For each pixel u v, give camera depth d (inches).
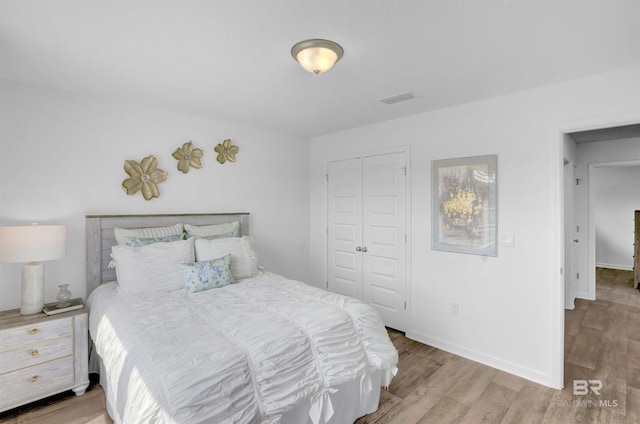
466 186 117.3
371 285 151.0
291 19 64.3
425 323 130.8
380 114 131.9
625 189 279.1
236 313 81.8
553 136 98.7
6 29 67.9
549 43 73.5
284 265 167.5
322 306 87.7
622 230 280.5
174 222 127.2
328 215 169.9
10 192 95.9
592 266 187.6
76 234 106.9
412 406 90.0
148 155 122.0
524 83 98.0
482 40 72.3
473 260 116.7
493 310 112.0
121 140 115.9
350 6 59.9
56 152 103.3
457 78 94.2
